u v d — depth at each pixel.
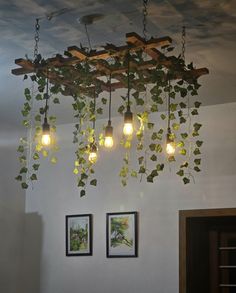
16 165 6.86
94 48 4.51
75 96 4.15
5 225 6.66
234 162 5.84
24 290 6.77
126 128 3.69
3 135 6.72
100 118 6.64
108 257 6.31
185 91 3.82
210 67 4.90
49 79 3.92
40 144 4.25
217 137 5.97
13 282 6.68
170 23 4.04
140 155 6.32
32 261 6.79
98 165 6.59
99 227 6.45
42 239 6.79
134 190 6.31
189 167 6.04
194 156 6.03
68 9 3.86
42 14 3.94
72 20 4.03
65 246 6.62
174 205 6.05
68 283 6.51
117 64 3.76
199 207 5.91
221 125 5.98
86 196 6.61
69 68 3.79
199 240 6.13
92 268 6.39
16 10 3.89
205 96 5.76
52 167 6.91
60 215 6.74
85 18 3.98
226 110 6.00
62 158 6.87
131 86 3.94
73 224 6.62
